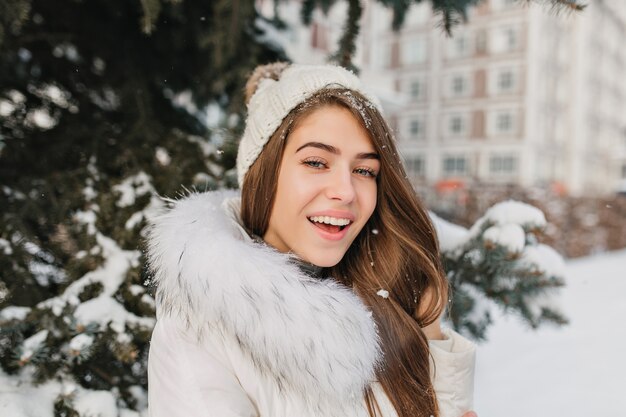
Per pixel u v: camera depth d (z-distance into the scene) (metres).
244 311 0.71
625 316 4.68
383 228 1.03
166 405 0.71
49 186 1.59
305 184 0.84
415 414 0.92
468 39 27.67
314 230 0.86
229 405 0.69
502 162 26.80
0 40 1.48
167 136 1.86
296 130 0.86
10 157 1.73
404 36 29.33
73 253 1.48
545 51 27.27
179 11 1.82
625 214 10.64
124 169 1.69
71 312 1.20
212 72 2.08
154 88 2.21
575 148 30.14
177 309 0.74
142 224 1.40
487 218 1.59
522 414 2.63
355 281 1.02
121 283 1.31
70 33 1.91
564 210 8.66
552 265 1.56
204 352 0.73
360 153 0.86
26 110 1.97
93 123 1.95
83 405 1.15
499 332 4.02
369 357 0.80
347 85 0.90
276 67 1.17
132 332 1.23
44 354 1.14
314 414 0.75
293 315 0.72
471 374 1.03
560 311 1.63
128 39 1.99
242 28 1.84
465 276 1.60
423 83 29.05
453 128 28.22
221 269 0.72
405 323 0.98
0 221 1.45
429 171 28.69
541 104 27.17
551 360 3.42
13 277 1.37
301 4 2.22
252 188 0.93
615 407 2.71
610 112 36.19
